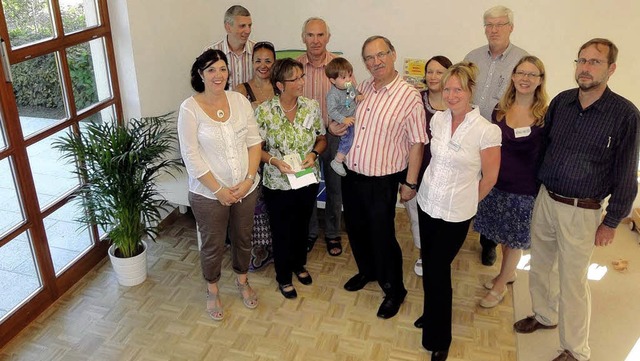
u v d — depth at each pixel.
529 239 2.96
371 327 3.04
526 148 2.75
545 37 3.88
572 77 3.95
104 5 3.38
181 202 3.86
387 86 2.70
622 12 3.69
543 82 2.61
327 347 2.88
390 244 2.98
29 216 2.96
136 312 3.14
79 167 3.17
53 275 3.19
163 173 3.81
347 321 3.09
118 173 3.04
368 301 3.27
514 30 3.92
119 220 3.24
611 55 2.18
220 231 2.90
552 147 2.49
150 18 3.65
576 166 2.37
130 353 2.82
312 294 3.34
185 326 3.03
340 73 2.85
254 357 2.80
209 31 4.44
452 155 2.38
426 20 4.05
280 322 3.08
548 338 2.93
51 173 3.11
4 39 2.68
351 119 2.86
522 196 2.88
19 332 2.95
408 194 2.84
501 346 2.89
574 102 2.38
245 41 3.50
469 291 3.37
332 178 3.61
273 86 3.02
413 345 2.90
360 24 4.21
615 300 3.29
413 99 2.67
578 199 2.41
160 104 3.88
